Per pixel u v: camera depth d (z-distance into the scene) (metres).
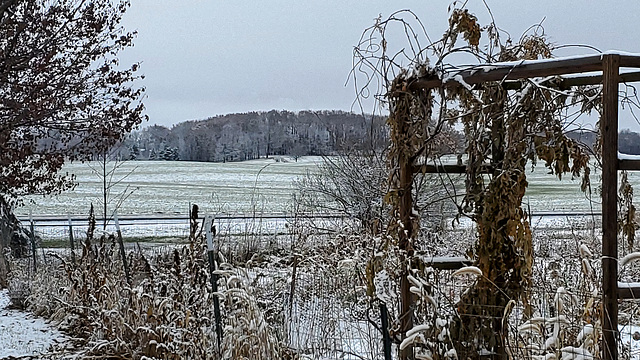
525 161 4.61
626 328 4.88
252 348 4.95
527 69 4.17
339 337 5.81
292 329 6.09
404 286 4.80
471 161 4.76
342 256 6.96
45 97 12.61
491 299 4.55
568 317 4.18
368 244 5.41
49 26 12.84
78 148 13.70
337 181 12.26
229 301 5.66
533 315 4.86
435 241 7.66
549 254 7.47
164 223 22.20
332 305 6.05
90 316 7.27
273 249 9.26
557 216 16.69
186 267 6.71
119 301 7.04
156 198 35.28
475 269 3.75
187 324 5.80
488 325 4.41
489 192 4.59
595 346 3.67
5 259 13.10
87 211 29.92
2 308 9.95
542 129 4.56
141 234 18.52
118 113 13.41
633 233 4.88
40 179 13.68
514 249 4.59
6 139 12.67
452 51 4.75
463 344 4.34
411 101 4.92
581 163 4.59
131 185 42.91
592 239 6.39
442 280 5.61
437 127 4.76
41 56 12.73
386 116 5.31
